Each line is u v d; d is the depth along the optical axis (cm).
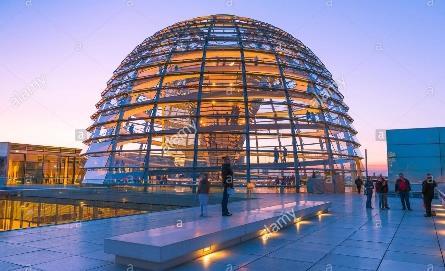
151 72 3416
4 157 5066
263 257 798
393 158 2905
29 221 2594
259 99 3300
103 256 783
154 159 2941
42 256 773
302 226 1259
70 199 2423
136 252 698
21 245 876
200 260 770
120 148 3184
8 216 2741
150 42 3931
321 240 997
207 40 3506
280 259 779
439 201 2455
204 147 3195
